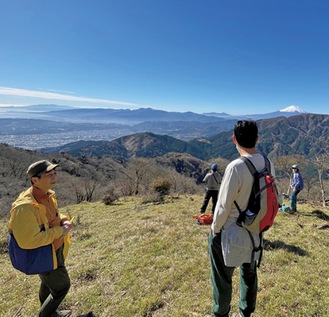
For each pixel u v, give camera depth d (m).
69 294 4.07
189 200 15.06
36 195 2.63
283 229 7.02
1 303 4.19
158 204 14.38
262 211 2.07
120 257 5.55
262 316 3.12
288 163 21.89
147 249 5.76
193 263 4.84
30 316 3.72
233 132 2.29
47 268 2.52
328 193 21.28
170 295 3.84
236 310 3.20
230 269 2.46
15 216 2.38
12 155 54.22
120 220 10.38
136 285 4.22
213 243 2.46
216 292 2.54
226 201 2.14
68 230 2.69
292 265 4.60
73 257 6.16
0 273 5.67
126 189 30.64
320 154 19.78
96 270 5.03
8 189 35.81
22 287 4.73
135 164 32.06
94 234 8.40
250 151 2.24
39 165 2.58
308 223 7.89
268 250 5.38
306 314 3.13
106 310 3.61
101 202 19.98
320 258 4.91
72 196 33.03
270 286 3.84
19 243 2.39
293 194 9.83
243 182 2.11
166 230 7.12
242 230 2.21
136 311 3.54
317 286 3.74
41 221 2.51
